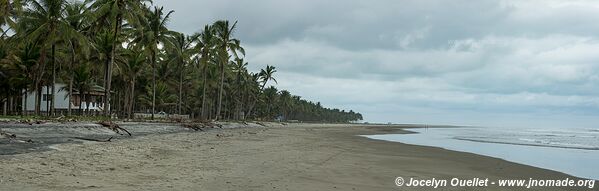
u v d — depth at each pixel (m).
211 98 89.62
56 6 36.06
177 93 80.12
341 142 33.19
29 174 10.28
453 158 21.95
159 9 48.00
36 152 14.30
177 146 21.14
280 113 150.12
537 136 70.44
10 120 28.72
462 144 38.75
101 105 67.19
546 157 26.42
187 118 63.78
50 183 9.53
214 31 59.34
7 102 54.50
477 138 55.41
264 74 93.25
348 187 11.29
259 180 11.57
